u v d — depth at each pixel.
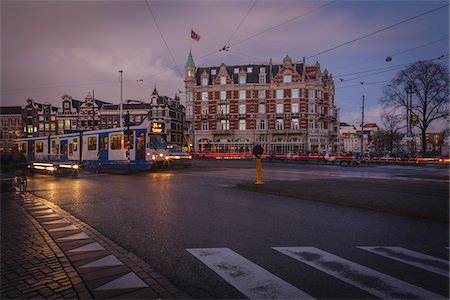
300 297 3.30
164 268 4.12
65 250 4.76
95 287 3.48
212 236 5.59
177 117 70.69
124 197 10.01
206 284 3.64
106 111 69.62
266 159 48.62
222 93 57.19
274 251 4.78
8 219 6.93
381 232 5.86
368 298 3.28
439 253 4.69
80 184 13.91
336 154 33.78
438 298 3.27
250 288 3.53
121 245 5.10
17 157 11.74
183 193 10.81
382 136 81.81
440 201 8.36
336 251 4.78
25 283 3.63
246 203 8.86
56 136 27.72
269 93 55.53
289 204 8.70
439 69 40.16
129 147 20.89
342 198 8.84
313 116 54.19
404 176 17.02
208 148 56.62
